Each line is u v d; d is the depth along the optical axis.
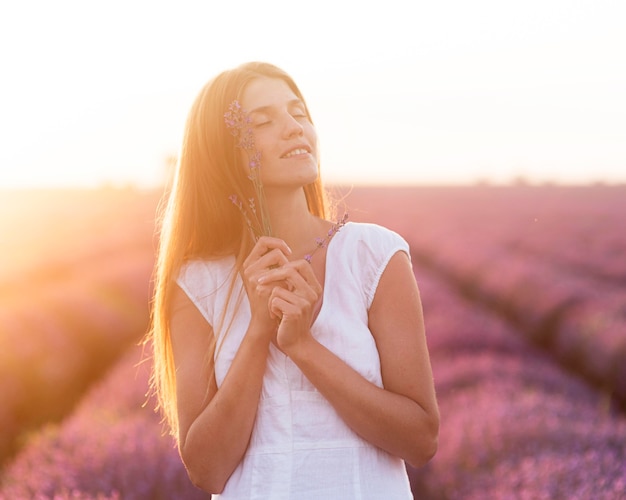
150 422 7.49
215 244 2.35
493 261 24.23
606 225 42.75
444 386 9.91
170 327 2.36
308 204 2.51
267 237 2.12
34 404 9.98
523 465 6.30
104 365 12.59
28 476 6.28
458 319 14.34
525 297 17.45
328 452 2.08
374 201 67.19
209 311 2.29
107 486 6.09
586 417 8.02
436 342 12.98
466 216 50.84
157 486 6.11
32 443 7.48
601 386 11.50
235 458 2.12
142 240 32.19
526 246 32.56
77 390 11.17
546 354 13.60
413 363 2.12
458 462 6.66
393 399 2.06
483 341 13.07
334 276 2.19
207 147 2.29
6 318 12.35
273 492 2.07
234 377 2.08
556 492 5.89
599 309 15.05
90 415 7.91
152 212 51.12
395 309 2.17
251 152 2.18
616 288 19.27
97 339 13.20
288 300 2.02
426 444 2.11
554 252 30.19
